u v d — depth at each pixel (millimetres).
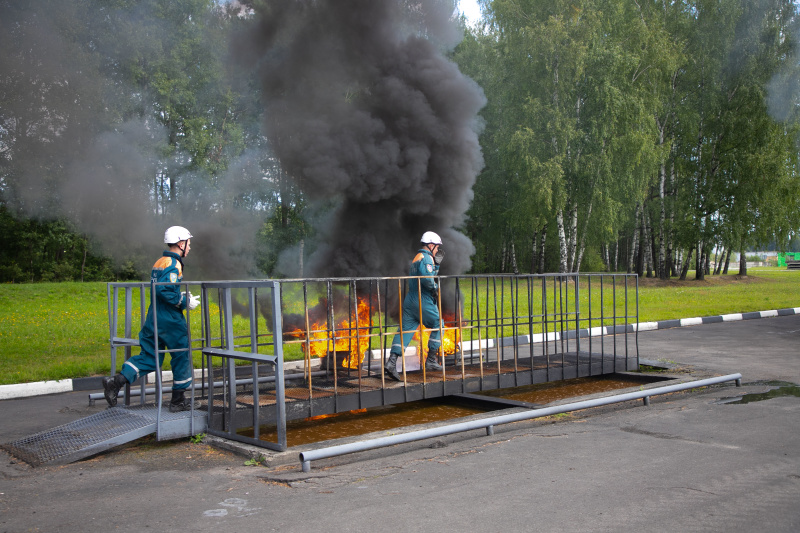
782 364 9141
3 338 11781
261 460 4672
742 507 3604
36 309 17438
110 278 30438
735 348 10938
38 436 5324
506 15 27953
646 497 3787
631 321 14891
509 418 5492
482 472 4371
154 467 4652
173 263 5512
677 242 33719
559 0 26859
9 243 30781
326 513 3615
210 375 5410
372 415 6617
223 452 5016
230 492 4043
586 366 7926
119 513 3686
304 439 5645
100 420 5492
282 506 3754
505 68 29328
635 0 31344
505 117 28938
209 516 3605
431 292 7043
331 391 6086
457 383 6695
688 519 3430
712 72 31281
